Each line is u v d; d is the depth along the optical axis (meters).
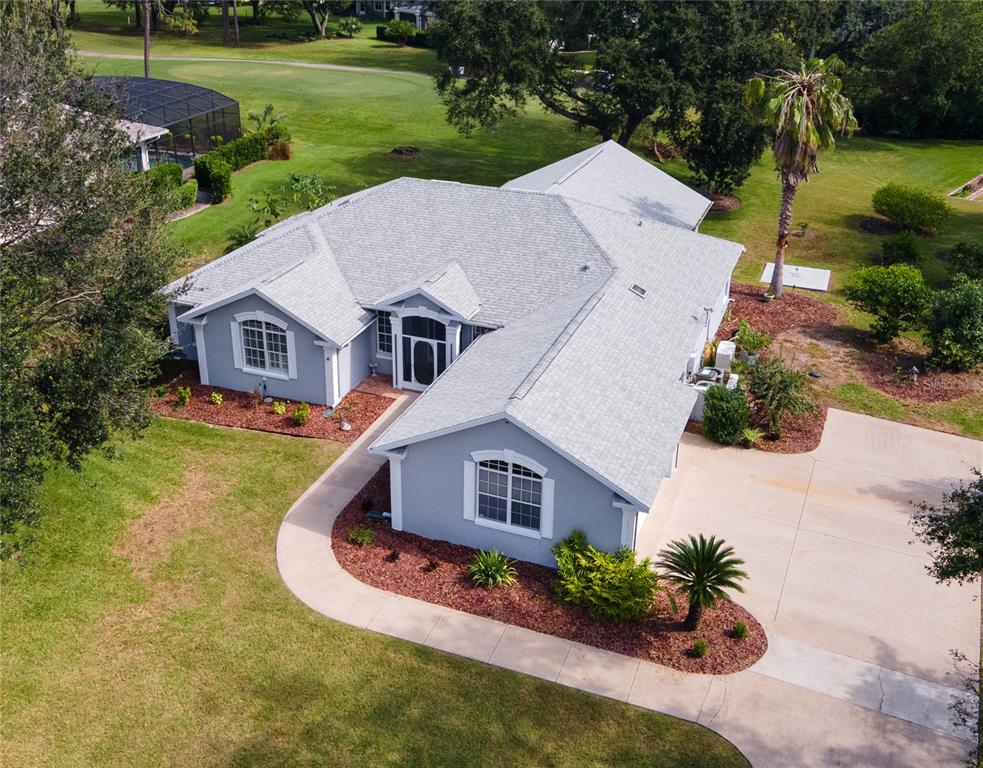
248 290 28.27
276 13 112.81
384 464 26.11
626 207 38.06
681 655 19.08
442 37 51.97
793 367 33.06
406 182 34.06
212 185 47.62
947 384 31.98
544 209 31.78
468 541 22.55
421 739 16.94
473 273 30.39
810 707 17.86
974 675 18.78
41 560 21.30
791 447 27.67
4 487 17.55
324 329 28.30
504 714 17.52
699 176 54.31
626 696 18.02
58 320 21.42
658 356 26.34
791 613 20.48
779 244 38.84
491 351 26.62
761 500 24.81
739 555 22.42
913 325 34.53
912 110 74.12
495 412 20.70
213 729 17.08
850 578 21.72
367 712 17.52
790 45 51.22
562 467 20.62
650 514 24.02
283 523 23.27
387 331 30.80
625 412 22.92
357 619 19.97
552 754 16.66
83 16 104.25
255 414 28.75
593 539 21.22
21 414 18.03
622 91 50.78
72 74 24.56
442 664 18.72
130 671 18.39
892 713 17.77
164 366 31.62
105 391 20.52
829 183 60.22
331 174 54.50
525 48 51.00
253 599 20.50
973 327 32.53
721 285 32.66
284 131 58.00
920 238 49.12
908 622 20.33
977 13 70.69
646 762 16.52
